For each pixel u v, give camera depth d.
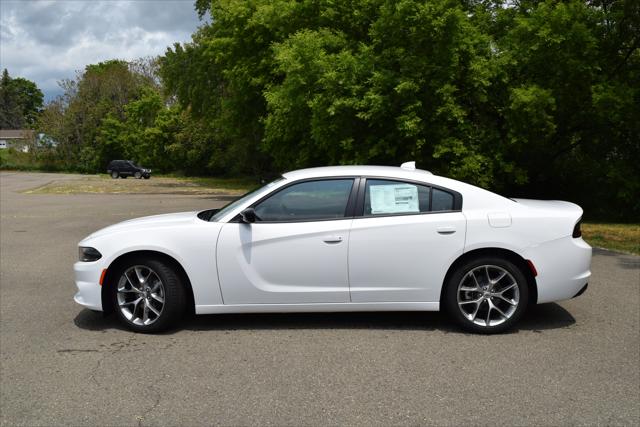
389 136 13.88
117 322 5.71
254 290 5.23
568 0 15.90
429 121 13.95
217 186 40.41
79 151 76.88
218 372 4.34
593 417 3.55
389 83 13.35
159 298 5.31
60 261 9.35
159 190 34.59
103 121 74.19
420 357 4.63
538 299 5.24
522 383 4.08
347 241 5.18
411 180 5.35
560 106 15.77
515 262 5.28
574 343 4.96
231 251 5.21
